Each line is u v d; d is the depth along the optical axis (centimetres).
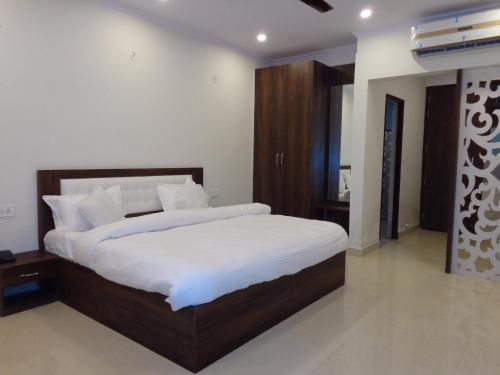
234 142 529
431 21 385
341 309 304
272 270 256
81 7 350
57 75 336
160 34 421
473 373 214
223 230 313
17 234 321
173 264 219
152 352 233
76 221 322
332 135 530
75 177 350
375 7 370
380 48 425
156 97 423
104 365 218
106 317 267
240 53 525
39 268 298
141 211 399
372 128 468
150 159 422
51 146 337
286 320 282
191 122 466
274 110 528
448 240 398
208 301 213
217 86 496
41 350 234
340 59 521
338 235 341
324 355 232
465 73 376
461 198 392
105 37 370
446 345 246
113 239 272
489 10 344
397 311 301
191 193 419
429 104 635
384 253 484
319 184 520
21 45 312
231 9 389
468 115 379
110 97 379
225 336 230
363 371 215
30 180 326
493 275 381
